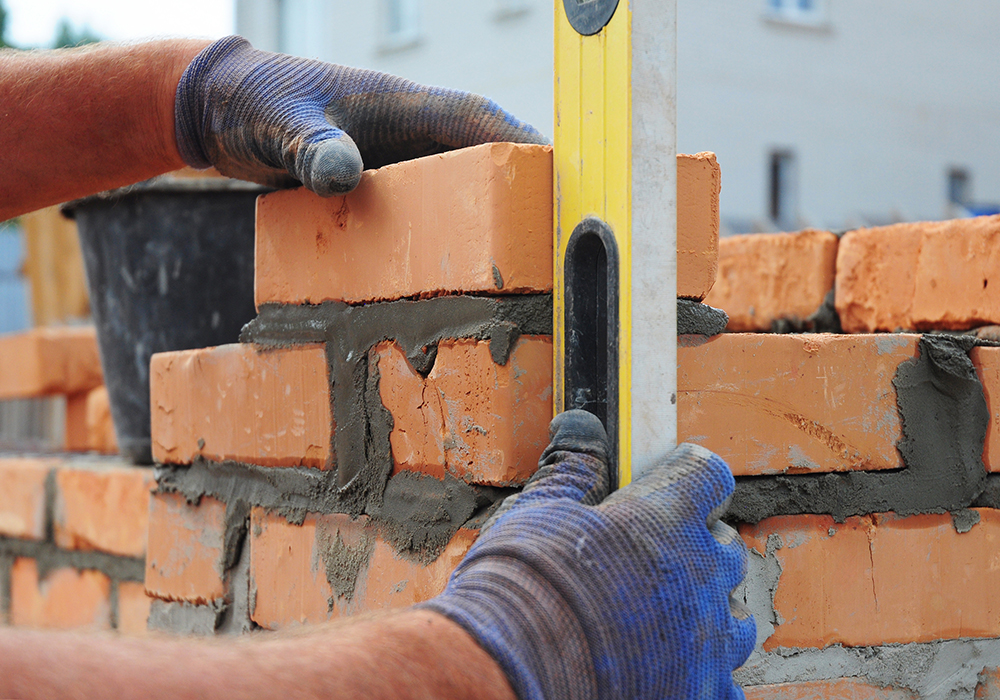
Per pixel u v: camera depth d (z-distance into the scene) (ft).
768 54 36.91
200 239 8.09
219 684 2.56
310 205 5.51
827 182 38.73
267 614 5.93
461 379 4.54
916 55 41.55
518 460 4.34
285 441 5.75
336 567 5.39
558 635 3.35
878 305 8.34
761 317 9.64
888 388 5.16
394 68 36.78
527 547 3.53
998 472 5.48
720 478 3.92
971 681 5.39
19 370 14.48
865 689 5.14
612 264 3.97
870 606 5.15
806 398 4.94
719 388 4.72
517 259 4.33
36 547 9.61
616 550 3.58
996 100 44.14
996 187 44.09
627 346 3.92
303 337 5.59
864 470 5.13
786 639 4.96
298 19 40.57
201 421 6.51
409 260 4.81
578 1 4.16
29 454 11.51
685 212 4.66
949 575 5.35
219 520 6.39
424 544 4.79
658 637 3.54
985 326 7.28
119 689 2.40
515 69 32.53
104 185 5.65
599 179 4.05
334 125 5.06
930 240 7.73
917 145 41.73
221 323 8.16
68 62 5.42
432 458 4.75
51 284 21.22
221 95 5.16
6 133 5.29
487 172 4.33
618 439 3.99
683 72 34.63
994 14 43.98
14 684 2.30
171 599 6.84
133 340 8.35
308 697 2.65
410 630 3.10
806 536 5.00
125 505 8.27
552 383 4.41
